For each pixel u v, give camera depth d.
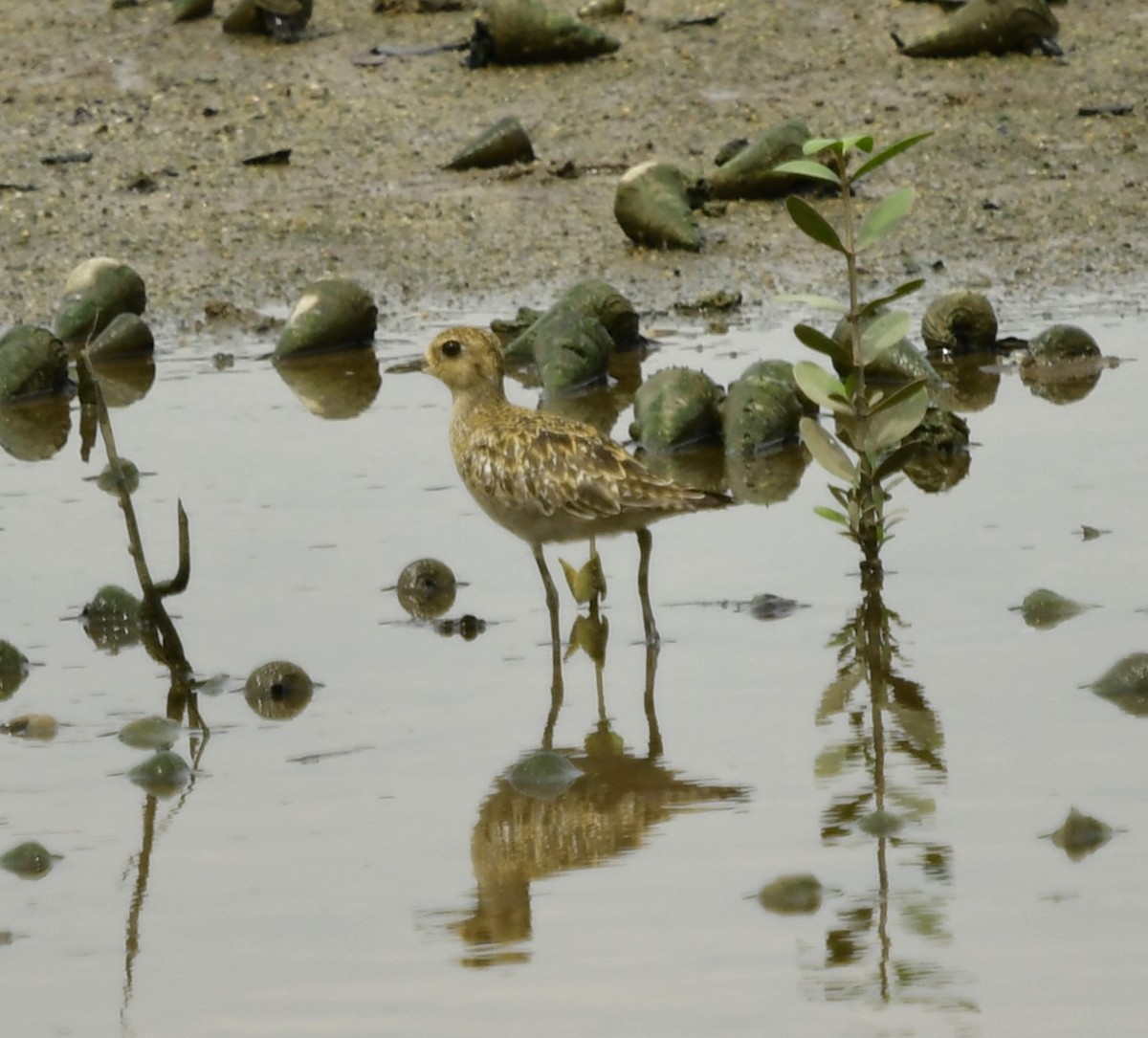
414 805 11.16
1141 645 12.93
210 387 20.56
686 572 14.92
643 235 24.09
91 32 31.25
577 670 13.16
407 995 9.00
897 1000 8.80
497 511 13.92
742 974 9.09
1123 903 9.61
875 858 10.23
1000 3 28.53
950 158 26.14
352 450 18.23
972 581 14.27
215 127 28.08
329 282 21.70
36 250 24.64
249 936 9.65
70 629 14.31
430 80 29.22
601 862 10.34
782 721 12.10
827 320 21.75
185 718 12.67
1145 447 17.25
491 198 25.75
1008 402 18.97
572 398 19.98
